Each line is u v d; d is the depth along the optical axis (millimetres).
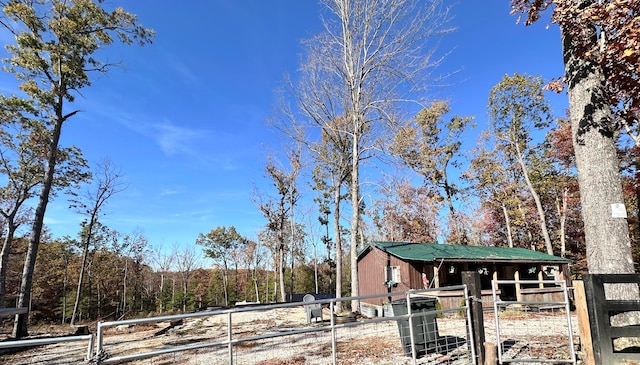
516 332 7664
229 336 3828
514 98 25078
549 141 24938
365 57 14164
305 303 4262
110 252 41250
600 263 4965
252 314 15336
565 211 25406
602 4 5039
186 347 3584
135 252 44469
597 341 3930
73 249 37938
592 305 4008
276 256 39094
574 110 5512
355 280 13758
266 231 38812
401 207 28781
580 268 24719
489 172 26859
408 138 14156
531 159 26188
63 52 13430
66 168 17594
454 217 29688
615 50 4965
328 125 15648
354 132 14656
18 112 13953
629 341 4586
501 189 27297
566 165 24125
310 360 5891
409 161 14422
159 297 48406
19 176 16438
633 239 19844
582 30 5348
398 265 15008
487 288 17000
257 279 52438
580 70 5457
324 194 27188
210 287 51750
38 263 33625
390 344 6730
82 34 13953
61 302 36906
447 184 30062
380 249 16156
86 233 33844
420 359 5508
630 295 4801
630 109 6348
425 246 16406
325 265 47062
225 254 52031
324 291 46844
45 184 13766
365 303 17109
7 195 16406
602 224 5004
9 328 15180
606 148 5156
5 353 8570
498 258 14445
